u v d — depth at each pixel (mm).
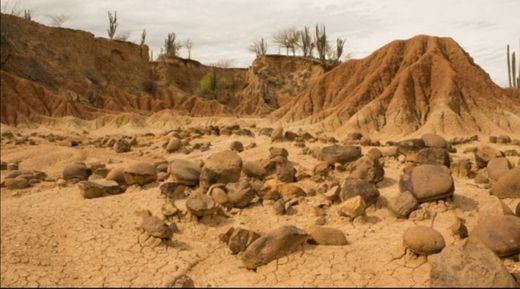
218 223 8625
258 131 23516
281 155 12641
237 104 60406
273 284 6285
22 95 36062
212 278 6602
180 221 8625
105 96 45719
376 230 7949
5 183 12117
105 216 9016
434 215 8445
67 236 8266
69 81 45219
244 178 10641
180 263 7156
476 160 11906
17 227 8531
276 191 9453
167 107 49344
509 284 5527
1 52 40594
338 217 8570
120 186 10883
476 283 5523
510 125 29266
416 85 31578
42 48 45812
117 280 6688
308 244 7152
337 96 36500
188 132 22828
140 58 57312
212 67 62906
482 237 6797
